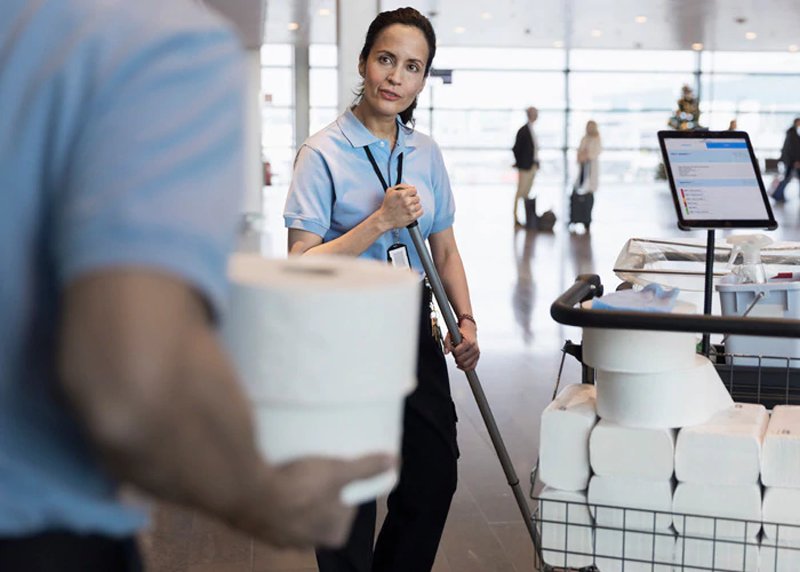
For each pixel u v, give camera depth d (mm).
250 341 849
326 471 737
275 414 860
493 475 4254
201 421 609
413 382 901
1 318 682
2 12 707
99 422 581
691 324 1681
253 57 18641
